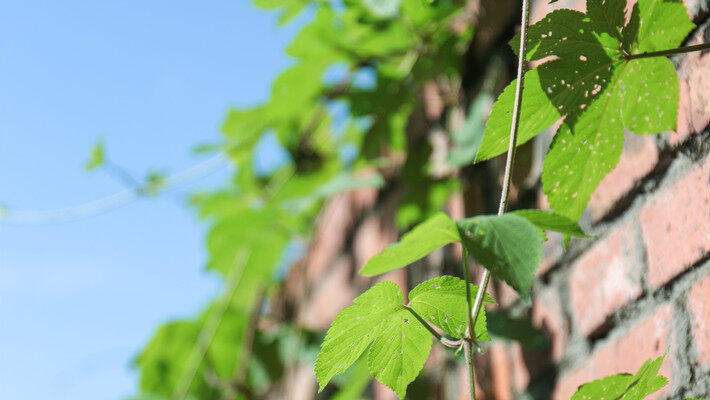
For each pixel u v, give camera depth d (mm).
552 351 1209
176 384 2250
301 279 2555
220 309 2209
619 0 939
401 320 947
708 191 1004
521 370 1266
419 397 1499
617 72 955
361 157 1832
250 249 2189
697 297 1010
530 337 1224
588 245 1163
